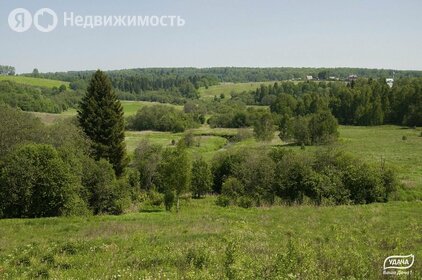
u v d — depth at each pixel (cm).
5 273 1512
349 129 13275
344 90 15912
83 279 1425
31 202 3700
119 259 1705
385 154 8062
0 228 2895
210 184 5794
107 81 5838
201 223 2952
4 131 4647
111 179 4394
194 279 1276
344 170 4781
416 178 5444
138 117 14050
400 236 2173
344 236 2172
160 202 4900
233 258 1328
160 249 1886
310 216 3234
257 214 3506
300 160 4991
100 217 3450
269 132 11106
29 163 3669
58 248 1941
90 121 5712
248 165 5181
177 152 4725
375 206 3816
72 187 3834
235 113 14875
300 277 1260
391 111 14488
